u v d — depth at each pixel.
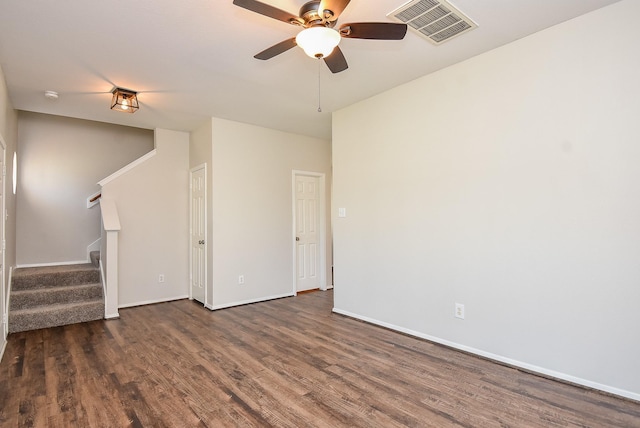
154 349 3.11
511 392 2.31
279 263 5.12
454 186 3.04
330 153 5.85
